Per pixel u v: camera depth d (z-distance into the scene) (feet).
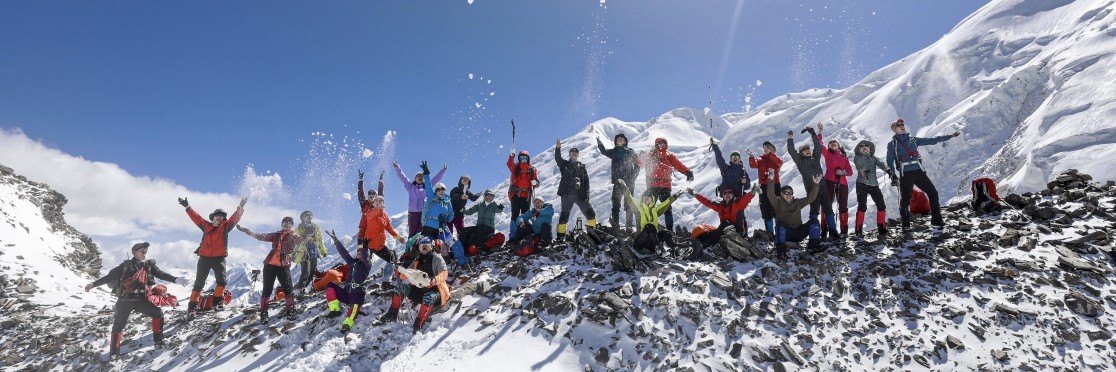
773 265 29.14
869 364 21.50
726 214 33.83
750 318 23.99
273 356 24.85
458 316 25.77
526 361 21.33
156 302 29.35
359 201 37.40
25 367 29.55
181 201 34.09
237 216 34.63
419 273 25.41
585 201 37.63
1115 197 33.17
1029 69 624.18
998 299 24.25
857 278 27.45
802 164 33.88
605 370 20.92
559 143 38.34
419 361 22.34
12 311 43.27
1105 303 23.34
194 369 25.22
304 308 30.37
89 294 53.06
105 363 28.37
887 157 34.73
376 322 26.14
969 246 28.99
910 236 32.14
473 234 38.22
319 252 36.86
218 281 34.63
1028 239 28.96
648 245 32.89
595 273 28.78
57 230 70.79
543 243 36.52
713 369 20.90
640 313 23.82
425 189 37.42
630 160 38.50
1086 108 422.00
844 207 35.04
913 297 25.26
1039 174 357.82
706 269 28.32
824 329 23.52
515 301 26.30
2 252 53.78
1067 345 21.33
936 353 21.66
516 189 39.04
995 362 20.88
